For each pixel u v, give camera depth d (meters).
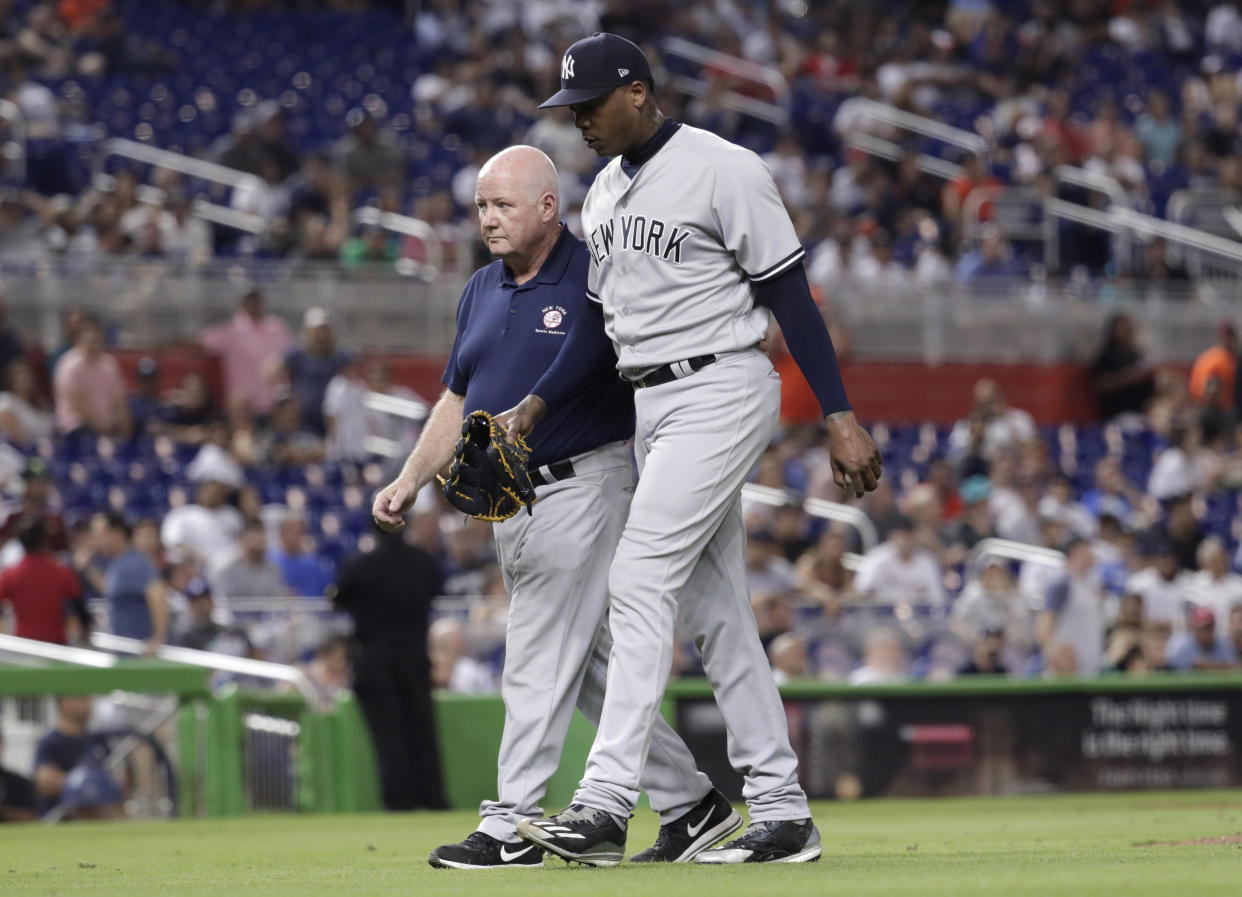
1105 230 74.06
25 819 33.78
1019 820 28.69
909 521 46.69
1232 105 85.12
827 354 15.69
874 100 81.50
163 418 53.50
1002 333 68.06
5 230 59.34
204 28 77.62
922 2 90.25
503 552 16.75
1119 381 67.31
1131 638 43.47
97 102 70.75
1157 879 12.84
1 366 52.25
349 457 52.25
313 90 74.88
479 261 63.25
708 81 80.44
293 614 41.19
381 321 61.59
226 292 59.75
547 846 14.96
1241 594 48.44
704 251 15.73
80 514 48.59
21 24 74.94
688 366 15.71
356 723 36.28
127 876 16.70
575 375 16.36
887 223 72.81
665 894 12.14
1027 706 39.00
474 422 15.77
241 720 35.41
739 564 16.22
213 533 45.56
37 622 37.25
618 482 16.80
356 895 12.79
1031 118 80.12
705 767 36.50
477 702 37.50
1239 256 73.50
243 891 13.69
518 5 81.44
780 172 73.00
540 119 72.31
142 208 61.50
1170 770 39.88
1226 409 62.69
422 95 74.88
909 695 38.22
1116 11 91.12
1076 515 53.19
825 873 14.15
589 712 17.45
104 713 34.47
